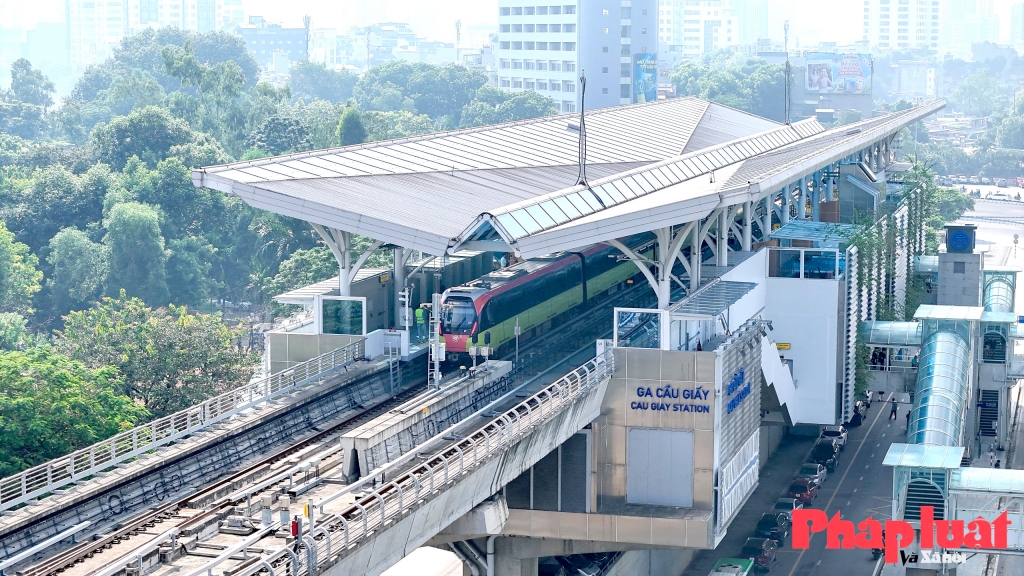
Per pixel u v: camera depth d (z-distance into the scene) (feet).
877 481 468.75
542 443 294.25
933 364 440.45
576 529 324.80
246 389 325.01
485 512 279.90
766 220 467.11
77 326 463.83
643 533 321.11
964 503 328.70
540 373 363.76
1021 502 323.98
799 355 450.30
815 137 623.77
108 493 257.75
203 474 280.92
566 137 505.25
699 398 324.19
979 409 506.48
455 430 304.50
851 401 470.80
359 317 367.04
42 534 239.71
